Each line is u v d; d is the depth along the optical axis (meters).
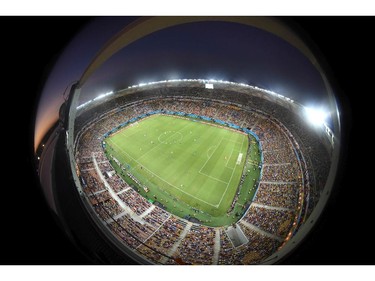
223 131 46.09
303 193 26.53
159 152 38.59
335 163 8.14
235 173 33.03
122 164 34.53
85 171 30.36
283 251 9.34
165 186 30.31
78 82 12.08
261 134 43.41
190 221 24.58
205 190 29.67
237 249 19.48
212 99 57.09
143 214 24.36
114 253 9.75
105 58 12.45
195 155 37.75
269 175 31.88
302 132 39.75
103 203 24.02
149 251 17.34
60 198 11.15
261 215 24.47
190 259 17.67
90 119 46.81
